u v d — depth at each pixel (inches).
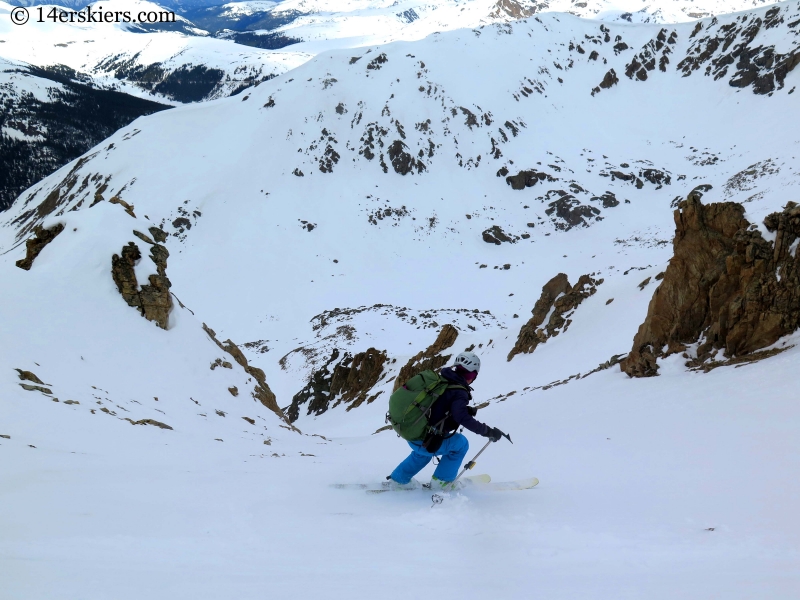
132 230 752.3
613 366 623.2
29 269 741.9
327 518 162.6
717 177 4992.6
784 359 403.5
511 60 7076.8
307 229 5118.1
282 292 4357.8
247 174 5698.8
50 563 93.3
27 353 522.9
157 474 224.7
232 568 101.2
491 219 5187.0
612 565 113.6
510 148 6018.7
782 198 3811.5
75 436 350.3
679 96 6628.9
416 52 6968.5
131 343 655.8
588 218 4918.8
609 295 1169.4
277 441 596.7
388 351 2486.5
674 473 222.2
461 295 4143.7
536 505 183.8
